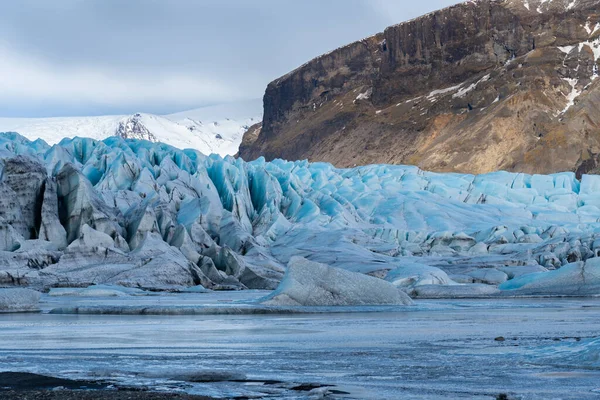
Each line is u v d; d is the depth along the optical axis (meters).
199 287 61.25
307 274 40.31
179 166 96.69
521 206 110.94
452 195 112.69
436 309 39.03
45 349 20.73
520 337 23.61
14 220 67.44
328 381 15.14
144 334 25.19
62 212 71.56
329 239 83.38
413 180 115.62
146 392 13.25
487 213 104.88
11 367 17.08
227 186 91.31
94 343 22.27
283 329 27.14
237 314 36.00
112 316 34.56
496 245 88.31
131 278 61.12
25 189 69.75
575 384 14.66
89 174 87.75
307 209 94.44
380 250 83.75
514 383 14.79
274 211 90.38
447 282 57.34
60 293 52.94
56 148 86.75
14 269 57.66
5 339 23.50
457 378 15.48
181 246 71.44
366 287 40.72
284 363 17.86
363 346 21.38
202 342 22.58
